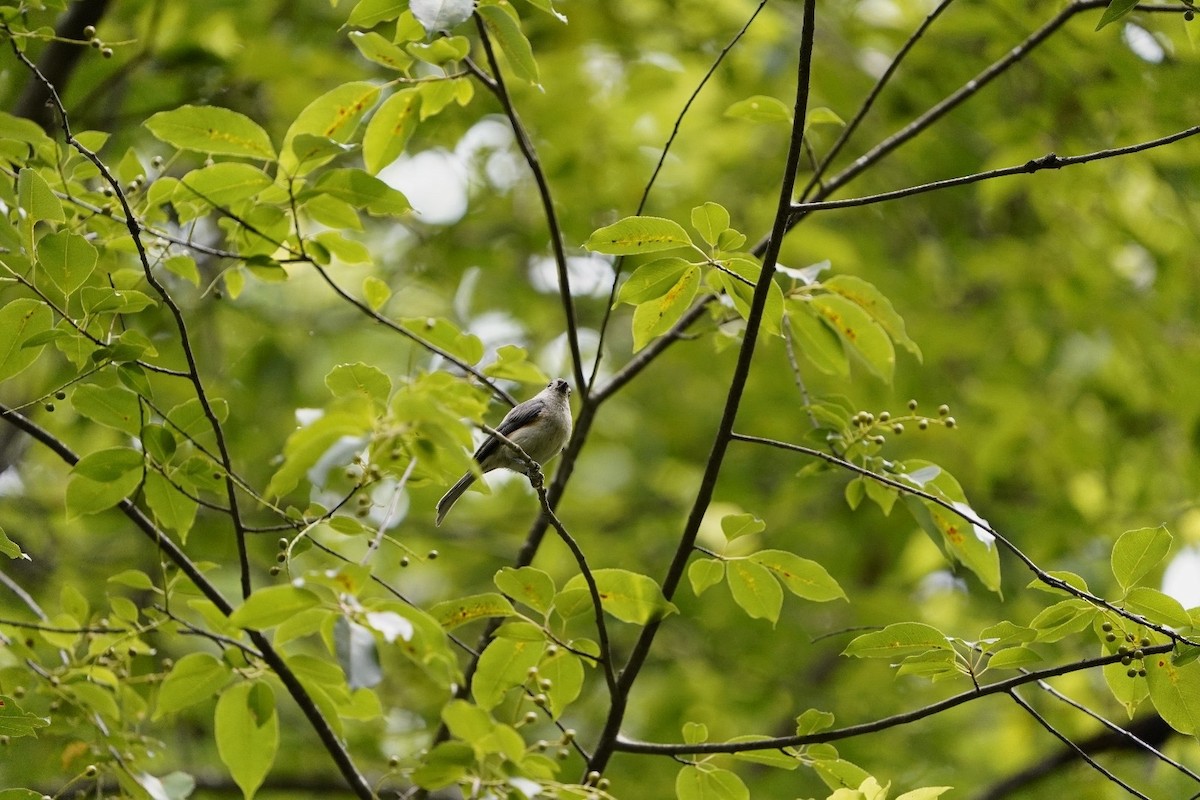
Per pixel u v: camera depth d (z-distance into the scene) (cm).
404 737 1177
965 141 1317
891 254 1549
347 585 435
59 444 622
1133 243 1364
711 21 1287
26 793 601
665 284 607
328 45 1216
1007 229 1512
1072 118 1194
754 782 1280
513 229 1341
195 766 1129
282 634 457
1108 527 1348
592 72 1312
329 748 615
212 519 1172
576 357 847
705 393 1559
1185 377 1333
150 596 1112
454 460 447
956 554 702
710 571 647
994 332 1484
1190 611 562
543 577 569
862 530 1486
